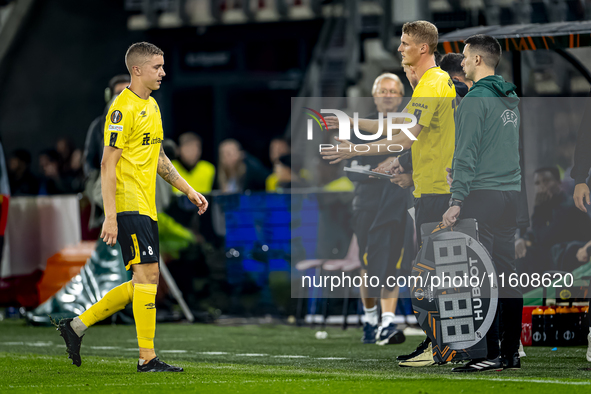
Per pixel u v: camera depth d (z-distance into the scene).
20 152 33.97
